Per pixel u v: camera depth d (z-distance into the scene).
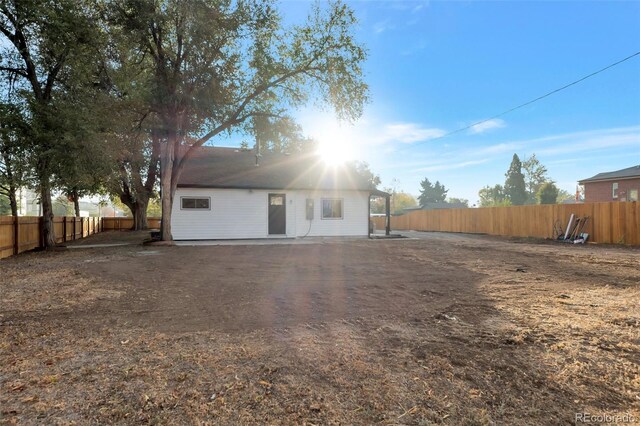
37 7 10.84
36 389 2.66
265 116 15.56
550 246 14.08
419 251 12.20
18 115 11.11
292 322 4.34
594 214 15.55
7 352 3.37
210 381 2.79
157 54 13.52
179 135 14.77
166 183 14.62
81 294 5.76
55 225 17.20
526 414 2.35
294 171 19.58
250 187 17.03
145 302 5.29
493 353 3.33
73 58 11.98
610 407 2.43
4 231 11.23
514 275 7.50
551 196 40.00
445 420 2.28
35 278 7.11
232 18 12.77
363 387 2.70
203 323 4.30
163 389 2.66
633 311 4.64
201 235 16.70
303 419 2.29
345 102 14.81
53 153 11.23
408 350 3.42
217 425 2.22
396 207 69.62
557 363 3.10
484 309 4.85
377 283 6.70
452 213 25.12
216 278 7.18
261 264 9.12
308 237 18.05
